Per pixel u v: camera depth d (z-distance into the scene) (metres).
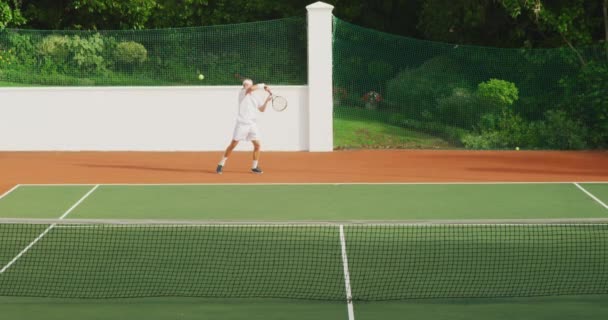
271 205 21.56
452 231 17.91
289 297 12.87
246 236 17.41
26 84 33.41
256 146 26.83
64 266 14.89
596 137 32.44
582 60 33.66
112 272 14.47
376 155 30.92
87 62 33.91
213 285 13.59
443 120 33.97
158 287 13.48
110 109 31.83
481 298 12.83
